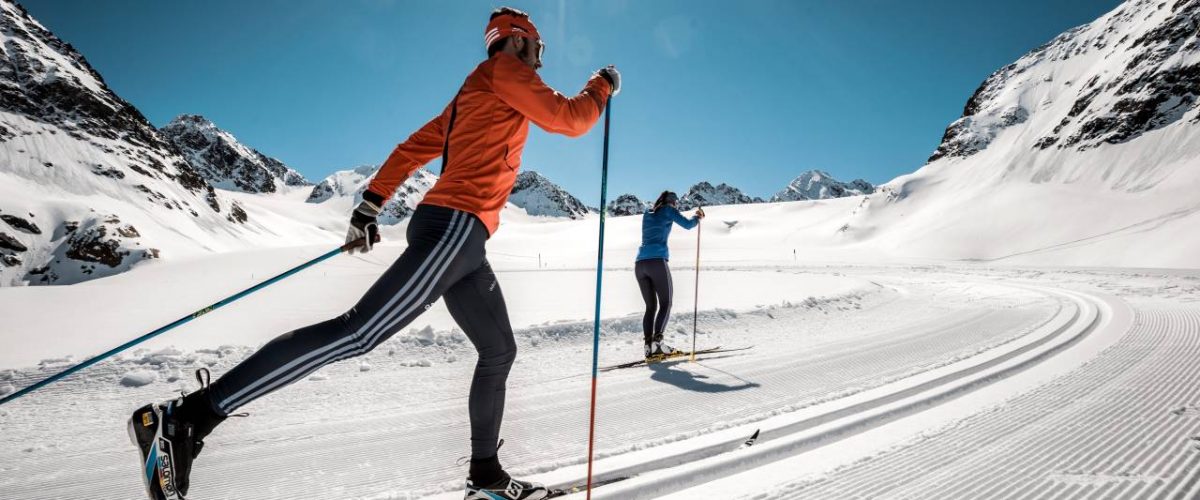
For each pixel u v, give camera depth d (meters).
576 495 1.96
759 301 9.20
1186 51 63.78
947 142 90.56
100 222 60.12
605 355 4.79
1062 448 2.21
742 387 3.57
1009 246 45.97
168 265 33.16
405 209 181.88
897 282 15.95
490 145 1.65
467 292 1.74
